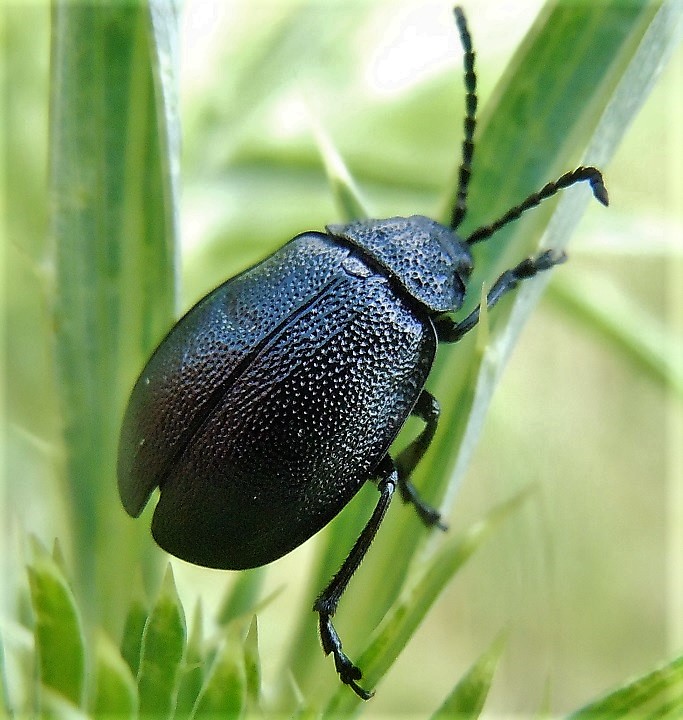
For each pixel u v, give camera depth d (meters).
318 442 0.05
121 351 0.05
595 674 0.08
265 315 0.05
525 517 0.07
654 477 0.09
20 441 0.05
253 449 0.05
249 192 0.05
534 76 0.05
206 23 0.05
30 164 0.06
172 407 0.05
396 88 0.06
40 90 0.06
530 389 0.09
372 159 0.06
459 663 0.08
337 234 0.05
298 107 0.06
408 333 0.05
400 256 0.05
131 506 0.05
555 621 0.07
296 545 0.05
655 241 0.05
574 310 0.06
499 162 0.05
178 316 0.05
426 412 0.05
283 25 0.05
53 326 0.05
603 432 0.09
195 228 0.05
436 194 0.06
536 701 0.08
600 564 0.09
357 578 0.05
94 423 0.05
